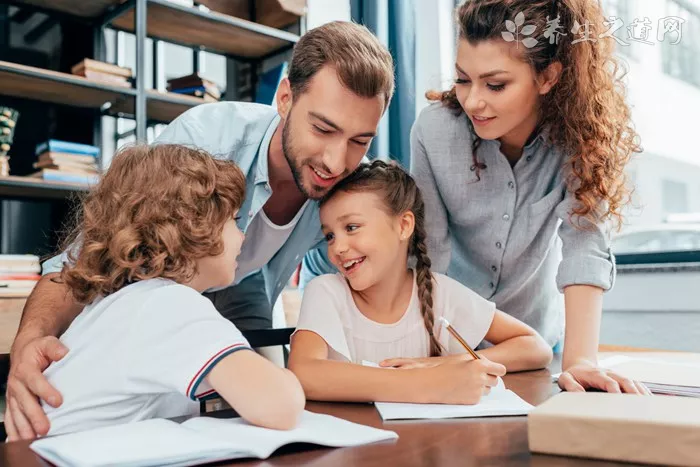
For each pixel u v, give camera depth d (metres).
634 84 2.39
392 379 0.82
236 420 0.69
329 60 1.05
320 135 1.07
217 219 0.89
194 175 0.88
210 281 0.92
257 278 1.55
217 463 0.54
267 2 2.83
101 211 0.88
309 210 1.37
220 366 0.69
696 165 2.29
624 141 1.20
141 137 2.33
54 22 2.46
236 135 1.29
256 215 1.33
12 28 2.37
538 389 0.92
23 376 0.81
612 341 2.36
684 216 2.32
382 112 1.09
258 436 0.59
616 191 1.17
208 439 0.57
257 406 0.65
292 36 2.71
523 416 0.73
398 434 0.64
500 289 1.39
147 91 2.37
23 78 2.18
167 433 0.59
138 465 0.51
